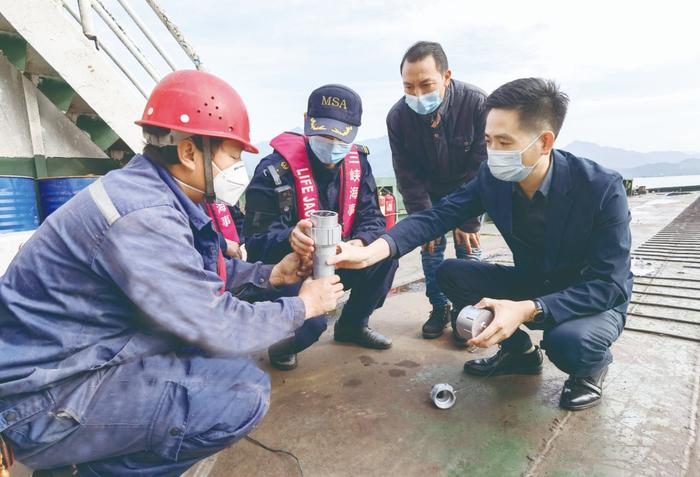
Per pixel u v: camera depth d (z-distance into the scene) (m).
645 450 1.49
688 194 16.41
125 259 1.01
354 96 2.04
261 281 1.71
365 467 1.47
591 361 1.67
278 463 1.50
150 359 1.14
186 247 1.10
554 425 1.67
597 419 1.69
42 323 1.02
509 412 1.77
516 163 1.59
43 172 2.94
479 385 2.01
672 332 2.48
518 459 1.48
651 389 1.90
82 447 1.07
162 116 1.14
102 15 3.22
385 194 3.52
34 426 1.00
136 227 1.02
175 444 1.11
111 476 1.15
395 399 1.90
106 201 1.03
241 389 1.21
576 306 1.62
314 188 2.17
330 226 1.50
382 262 2.31
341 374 2.16
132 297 1.03
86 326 1.05
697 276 3.57
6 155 2.76
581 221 1.65
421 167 2.75
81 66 2.78
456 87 2.43
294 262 1.68
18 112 2.80
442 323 2.62
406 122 2.56
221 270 1.48
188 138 1.16
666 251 4.62
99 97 2.89
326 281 1.43
